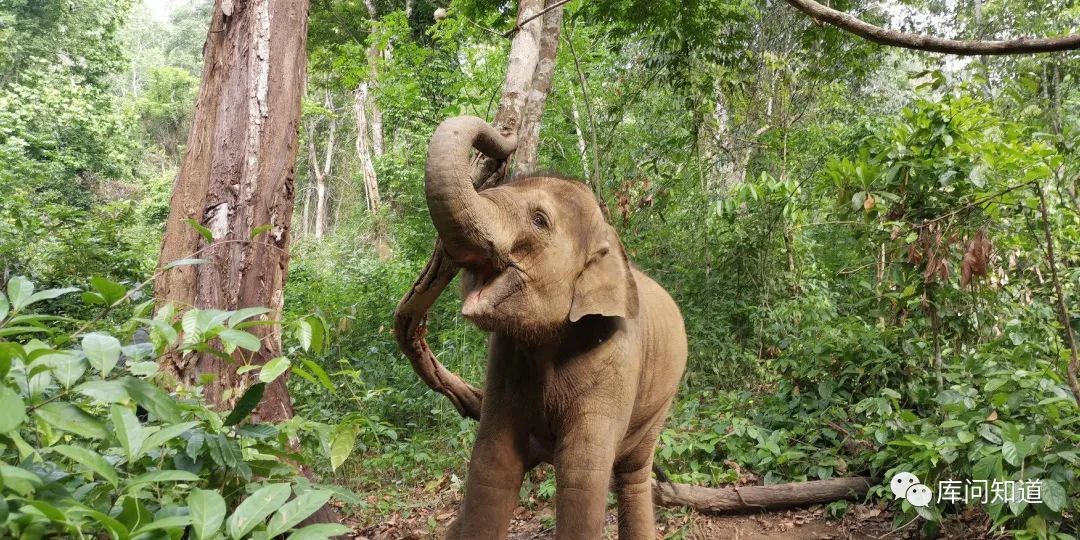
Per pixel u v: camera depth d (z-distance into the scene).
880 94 16.88
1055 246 6.43
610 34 9.96
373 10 21.94
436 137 2.80
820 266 10.52
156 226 26.20
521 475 3.55
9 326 2.37
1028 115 8.74
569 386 3.35
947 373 5.78
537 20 5.78
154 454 2.57
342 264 19.16
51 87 24.50
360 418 3.11
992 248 5.90
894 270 6.05
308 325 2.79
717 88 11.61
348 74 14.60
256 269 4.39
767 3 14.63
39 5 27.00
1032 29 13.20
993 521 4.54
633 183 10.02
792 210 9.11
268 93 4.51
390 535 5.42
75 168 23.86
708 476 5.75
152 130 50.31
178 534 1.99
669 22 9.54
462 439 6.51
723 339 8.70
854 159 10.48
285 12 4.63
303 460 2.94
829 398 6.27
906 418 5.25
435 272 3.40
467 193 2.77
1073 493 4.29
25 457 1.98
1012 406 4.57
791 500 5.36
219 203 4.38
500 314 3.00
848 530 5.02
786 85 13.20
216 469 2.70
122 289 2.41
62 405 1.99
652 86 12.35
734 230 9.75
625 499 4.38
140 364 2.33
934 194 5.86
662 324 4.17
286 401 4.33
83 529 1.98
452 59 13.73
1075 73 10.32
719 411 6.93
